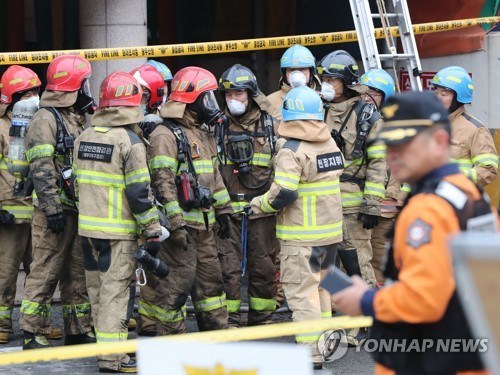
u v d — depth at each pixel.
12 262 19.14
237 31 32.41
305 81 20.72
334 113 19.28
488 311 6.24
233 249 19.52
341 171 17.56
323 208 17.31
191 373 7.69
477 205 8.65
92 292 17.38
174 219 17.23
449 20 26.34
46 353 10.18
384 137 8.64
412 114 8.62
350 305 8.85
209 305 18.56
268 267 19.39
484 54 25.16
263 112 19.44
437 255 8.32
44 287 18.12
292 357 7.48
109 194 16.70
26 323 18.06
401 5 22.89
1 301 19.11
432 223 8.40
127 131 16.80
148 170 16.92
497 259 6.15
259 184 19.31
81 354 10.26
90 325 18.88
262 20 32.12
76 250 18.53
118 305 16.84
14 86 18.58
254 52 32.44
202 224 18.06
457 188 8.60
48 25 30.80
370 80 20.69
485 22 24.89
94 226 16.77
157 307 17.88
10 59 21.41
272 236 19.41
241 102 18.95
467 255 6.22
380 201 18.91
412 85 22.94
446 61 26.25
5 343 19.16
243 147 19.09
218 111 17.92
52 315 21.28
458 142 19.88
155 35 32.34
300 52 20.72
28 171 18.41
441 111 8.64
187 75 17.78
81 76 17.67
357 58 30.64
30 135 17.45
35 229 18.09
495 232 8.68
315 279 17.34
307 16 31.72
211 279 18.50
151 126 18.59
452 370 8.71
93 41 23.66
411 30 22.83
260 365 7.54
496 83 24.97
